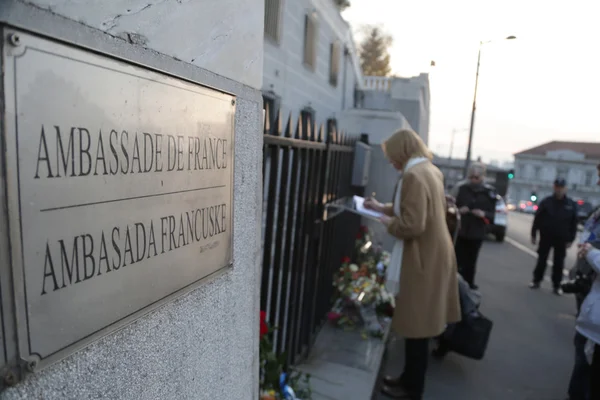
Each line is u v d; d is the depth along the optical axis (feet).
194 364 3.72
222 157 3.95
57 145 2.21
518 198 204.85
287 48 29.48
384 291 12.58
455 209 10.30
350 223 13.88
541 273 20.45
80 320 2.43
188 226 3.45
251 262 4.82
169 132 3.13
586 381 9.04
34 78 2.07
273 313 7.36
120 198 2.67
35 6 2.07
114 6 2.58
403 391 9.36
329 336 11.14
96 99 2.45
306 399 7.74
